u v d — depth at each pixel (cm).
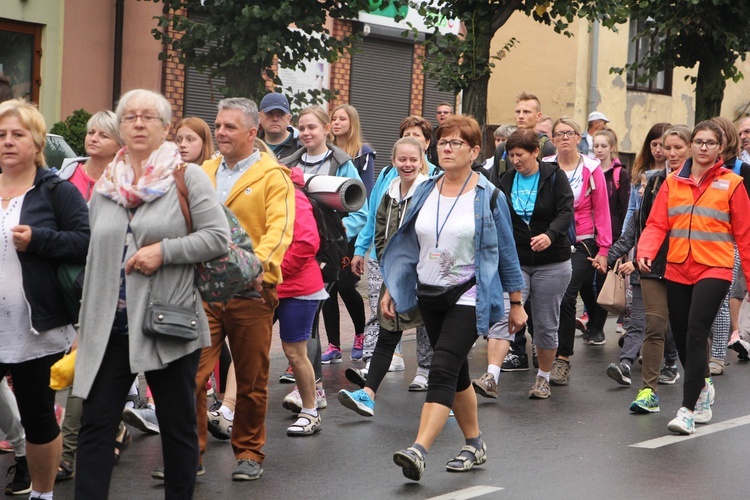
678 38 4600
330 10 3759
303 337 1811
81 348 1188
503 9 3659
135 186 1186
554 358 2291
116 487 1530
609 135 2978
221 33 3534
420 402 2192
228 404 1819
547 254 2217
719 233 1933
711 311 1925
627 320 3020
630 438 1894
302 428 1859
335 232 1912
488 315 1577
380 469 1653
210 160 1622
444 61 3659
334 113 2517
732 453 1786
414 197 1648
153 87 4503
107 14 4391
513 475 1623
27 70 4191
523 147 2227
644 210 2269
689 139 2153
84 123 3838
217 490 1518
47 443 1347
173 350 1186
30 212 1310
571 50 6362
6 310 1295
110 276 1188
